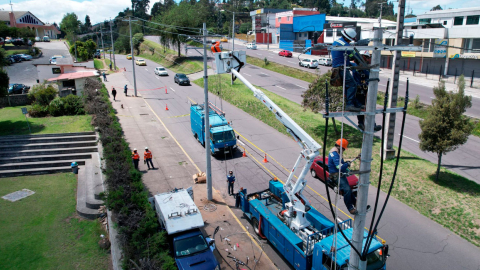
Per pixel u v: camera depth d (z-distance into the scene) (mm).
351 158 20469
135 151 19594
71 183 18609
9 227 14305
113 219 12703
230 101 35625
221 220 15008
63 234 13953
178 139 25625
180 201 13336
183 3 65688
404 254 12672
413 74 47094
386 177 18141
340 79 6023
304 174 11062
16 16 105438
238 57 12562
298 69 49156
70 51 69812
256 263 12195
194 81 47031
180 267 10984
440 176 17625
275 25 83875
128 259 10648
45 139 22656
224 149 21984
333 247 9570
